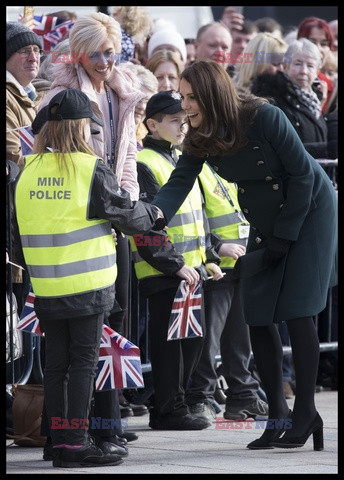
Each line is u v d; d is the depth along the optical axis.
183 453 11.93
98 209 10.78
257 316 11.86
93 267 10.80
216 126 11.28
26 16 16.83
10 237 12.80
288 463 11.22
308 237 11.83
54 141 10.84
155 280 13.36
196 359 13.82
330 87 20.12
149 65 16.70
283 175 11.64
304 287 11.77
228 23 21.59
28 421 12.55
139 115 15.09
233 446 12.43
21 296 13.12
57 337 11.04
